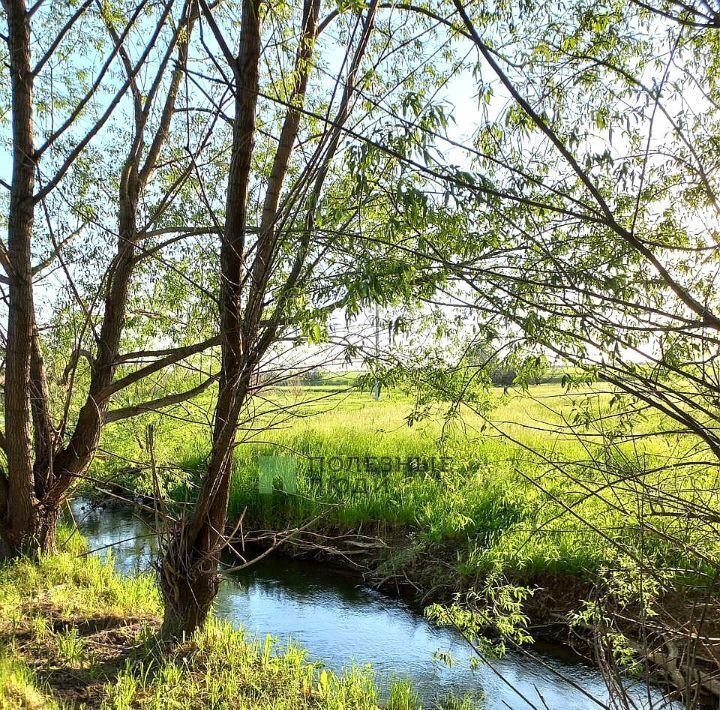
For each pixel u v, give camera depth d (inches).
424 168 102.7
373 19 159.9
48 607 256.7
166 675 202.8
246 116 186.4
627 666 187.5
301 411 229.0
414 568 380.2
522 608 311.1
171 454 438.3
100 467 402.3
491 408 181.5
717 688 201.0
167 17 255.4
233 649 228.2
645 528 154.9
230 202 197.0
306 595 375.6
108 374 324.5
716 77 144.6
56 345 368.2
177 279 316.2
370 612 348.2
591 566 292.2
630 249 139.7
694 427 120.9
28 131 290.5
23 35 284.2
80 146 288.2
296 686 209.6
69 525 456.8
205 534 229.0
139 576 309.9
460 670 273.9
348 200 155.2
